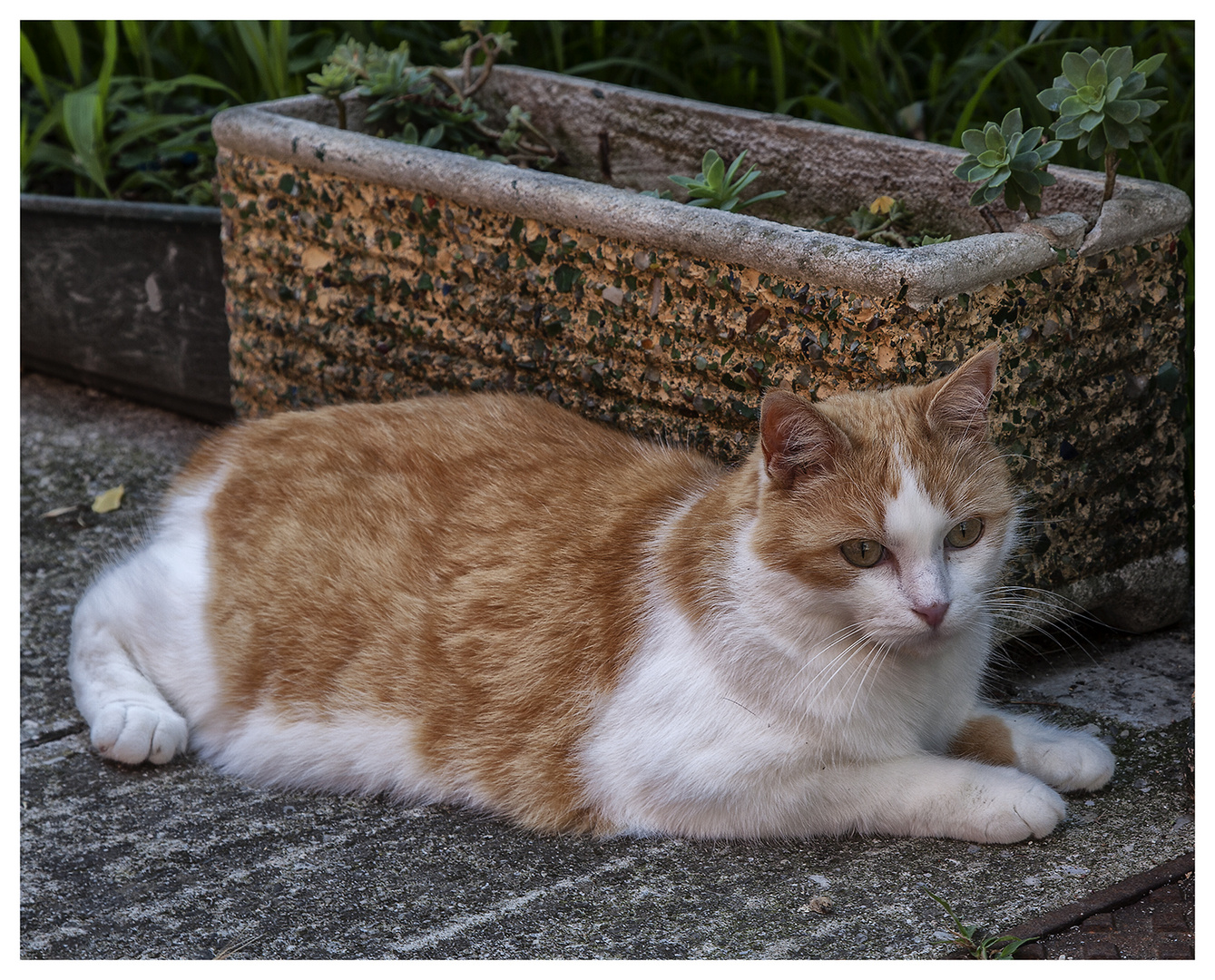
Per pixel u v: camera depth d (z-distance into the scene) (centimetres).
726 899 243
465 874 255
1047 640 330
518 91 437
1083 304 290
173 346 457
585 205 301
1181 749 283
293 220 363
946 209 354
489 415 306
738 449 297
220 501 309
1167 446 322
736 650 248
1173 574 331
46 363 499
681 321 295
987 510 240
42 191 511
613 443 295
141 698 299
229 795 286
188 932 240
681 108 403
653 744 255
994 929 228
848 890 243
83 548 391
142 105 529
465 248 330
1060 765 266
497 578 275
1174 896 235
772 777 252
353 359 366
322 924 241
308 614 287
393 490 293
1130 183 310
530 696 268
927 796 252
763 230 277
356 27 496
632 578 265
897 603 232
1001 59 431
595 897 246
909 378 264
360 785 286
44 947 236
